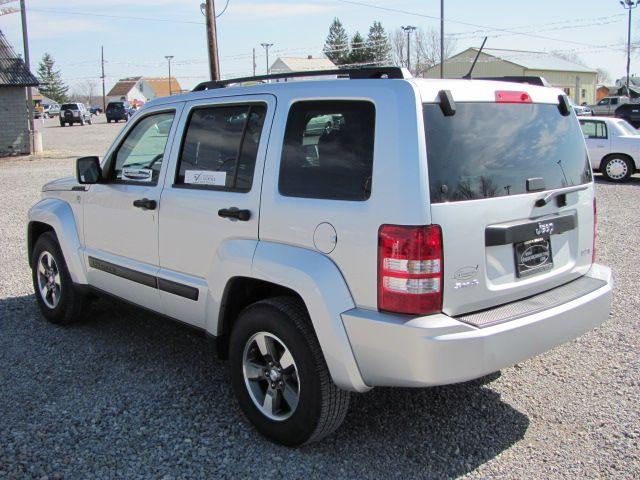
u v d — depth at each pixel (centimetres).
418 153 310
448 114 326
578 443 371
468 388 443
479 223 327
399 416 404
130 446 367
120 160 492
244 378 381
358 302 324
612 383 447
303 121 357
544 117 384
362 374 328
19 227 1058
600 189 1499
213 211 396
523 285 355
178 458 356
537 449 366
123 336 546
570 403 420
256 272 363
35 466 346
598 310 382
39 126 5556
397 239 307
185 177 425
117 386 446
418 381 310
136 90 11925
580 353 500
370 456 359
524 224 350
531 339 336
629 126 1661
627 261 786
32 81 2606
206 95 425
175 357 500
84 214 526
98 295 530
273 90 379
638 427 387
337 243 329
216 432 384
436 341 304
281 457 357
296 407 353
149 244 454
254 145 382
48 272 575
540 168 369
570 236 393
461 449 366
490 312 336
